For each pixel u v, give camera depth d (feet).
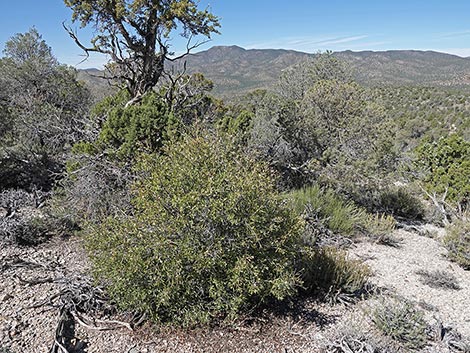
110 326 12.42
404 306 13.42
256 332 12.50
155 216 11.73
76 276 14.64
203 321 12.04
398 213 30.89
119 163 21.80
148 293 11.75
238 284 11.57
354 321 13.64
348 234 23.00
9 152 29.12
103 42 33.50
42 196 26.58
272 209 12.60
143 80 33.58
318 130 28.76
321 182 27.37
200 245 11.66
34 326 12.13
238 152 14.19
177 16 32.45
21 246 18.63
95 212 20.11
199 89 36.11
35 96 47.52
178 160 12.98
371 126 28.40
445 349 12.27
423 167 37.40
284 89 49.16
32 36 54.49
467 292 16.93
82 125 32.63
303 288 14.02
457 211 30.71
